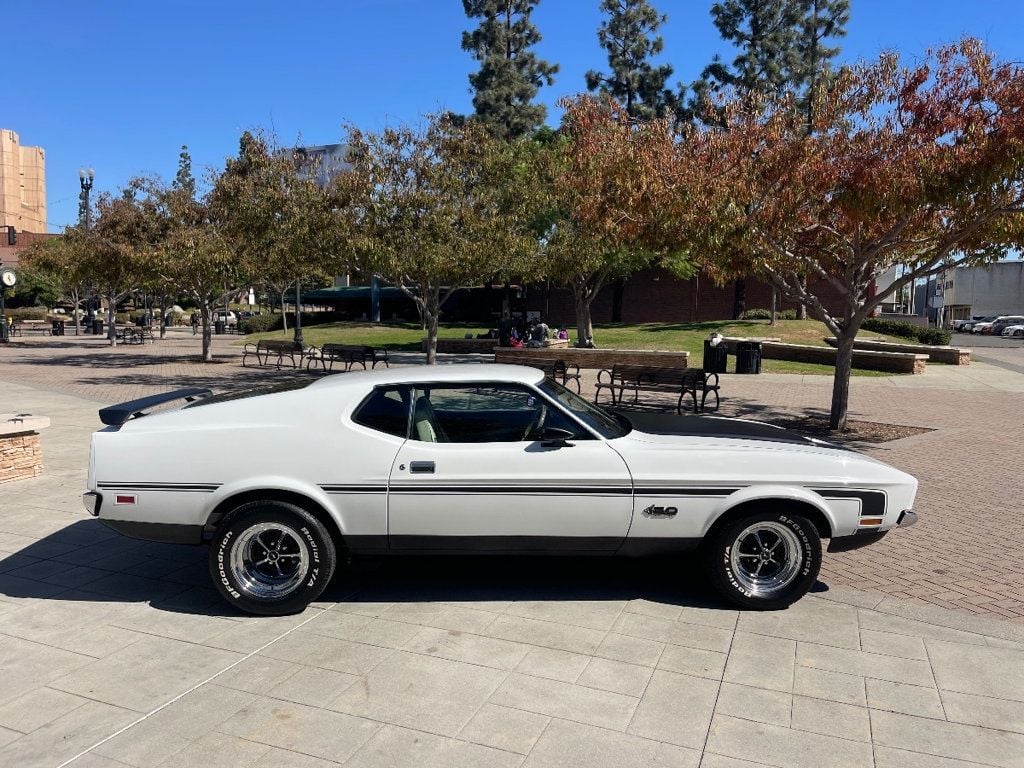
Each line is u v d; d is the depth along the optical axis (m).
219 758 3.18
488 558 5.63
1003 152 8.46
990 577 5.36
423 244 15.38
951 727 3.43
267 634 4.38
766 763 3.15
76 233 27.06
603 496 4.58
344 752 3.22
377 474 4.56
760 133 10.37
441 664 4.00
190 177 60.25
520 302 50.41
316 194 16.44
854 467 4.69
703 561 4.75
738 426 5.40
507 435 4.76
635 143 11.59
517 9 43.34
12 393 15.62
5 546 5.92
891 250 11.91
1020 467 9.09
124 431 4.70
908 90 9.50
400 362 25.27
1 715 3.52
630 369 13.93
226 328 52.69
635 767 3.12
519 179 16.95
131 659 4.07
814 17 35.31
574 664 4.00
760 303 43.94
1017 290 74.62
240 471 4.58
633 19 39.00
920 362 21.03
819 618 4.61
